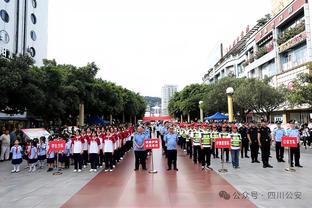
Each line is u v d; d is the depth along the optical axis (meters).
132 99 65.00
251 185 10.14
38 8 49.41
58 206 7.95
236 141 13.95
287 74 36.91
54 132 20.97
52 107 24.61
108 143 14.16
